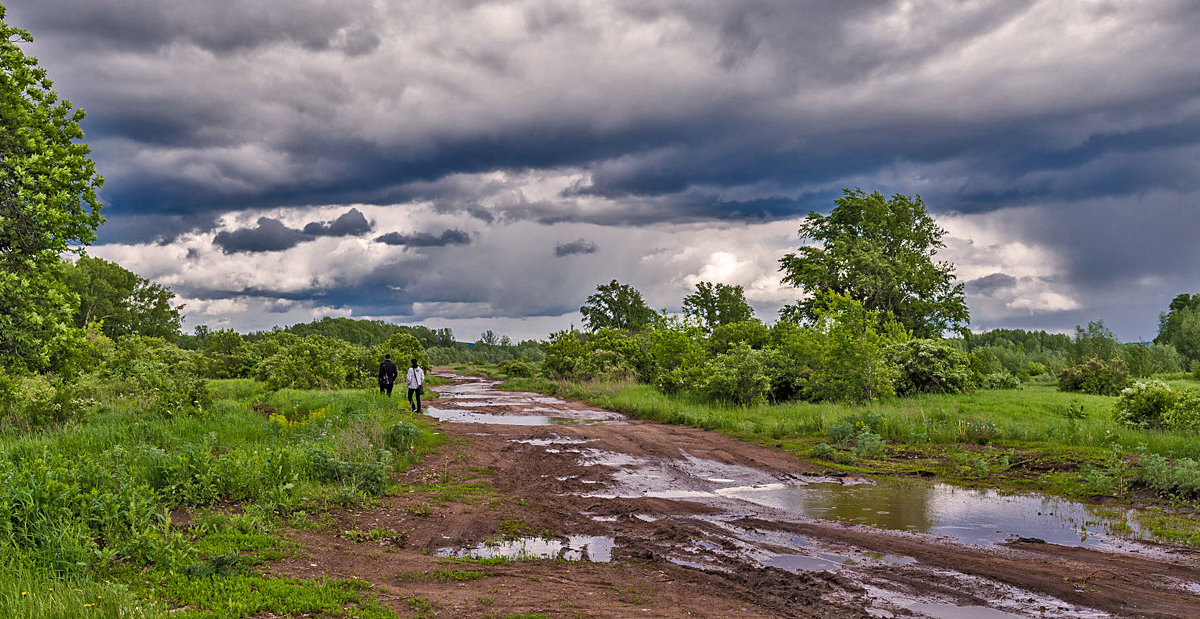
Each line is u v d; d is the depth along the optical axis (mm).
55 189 16797
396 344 54375
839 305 23891
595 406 25828
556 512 9367
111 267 69250
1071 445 13867
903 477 11969
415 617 5266
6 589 4977
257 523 7652
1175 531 8281
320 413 16453
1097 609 5848
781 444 15398
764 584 6473
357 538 7680
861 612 5766
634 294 83750
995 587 6398
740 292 70688
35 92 18594
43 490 6664
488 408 24750
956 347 26344
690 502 10039
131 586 5516
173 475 8547
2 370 14641
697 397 24156
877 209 43750
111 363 22094
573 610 5539
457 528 8359
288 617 5141
